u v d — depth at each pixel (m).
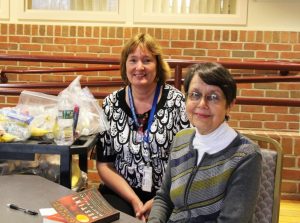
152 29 3.74
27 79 3.86
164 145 1.81
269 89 3.66
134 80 1.83
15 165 1.71
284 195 2.93
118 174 1.88
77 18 3.82
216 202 1.27
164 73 1.91
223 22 3.71
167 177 1.48
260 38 3.66
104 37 3.78
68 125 1.58
